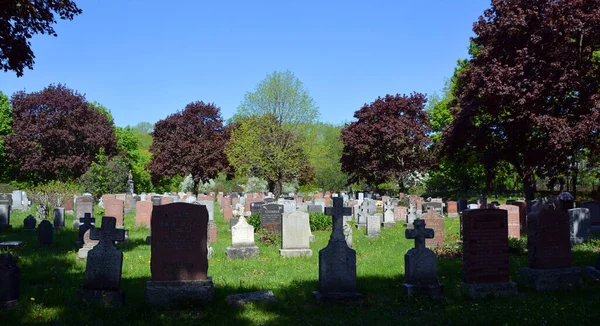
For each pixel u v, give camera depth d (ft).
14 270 29.12
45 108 191.11
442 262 48.49
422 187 203.41
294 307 31.01
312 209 109.91
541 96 94.38
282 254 53.67
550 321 26.81
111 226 31.94
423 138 173.37
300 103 170.50
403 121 175.42
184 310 29.86
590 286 36.63
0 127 198.70
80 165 189.57
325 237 70.79
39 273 40.73
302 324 27.45
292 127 169.78
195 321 27.73
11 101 194.29
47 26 57.52
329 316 29.40
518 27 97.86
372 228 72.49
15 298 29.17
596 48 98.63
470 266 33.99
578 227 59.36
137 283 38.01
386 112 180.86
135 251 55.42
